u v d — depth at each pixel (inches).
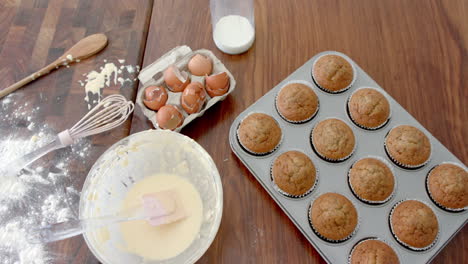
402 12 30.7
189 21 30.7
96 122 27.9
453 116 27.9
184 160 26.3
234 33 29.7
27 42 30.9
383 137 27.1
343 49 29.8
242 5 30.8
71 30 31.1
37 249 25.6
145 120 28.3
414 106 28.2
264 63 29.5
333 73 27.4
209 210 25.2
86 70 30.0
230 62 29.6
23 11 31.7
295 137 27.1
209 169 25.0
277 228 25.7
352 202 25.5
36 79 29.8
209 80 27.1
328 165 26.5
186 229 25.1
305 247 25.3
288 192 25.2
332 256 24.3
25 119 28.9
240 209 26.1
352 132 26.7
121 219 24.0
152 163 26.5
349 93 28.1
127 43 30.5
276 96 27.9
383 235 24.9
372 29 30.3
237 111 28.4
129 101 27.7
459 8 30.7
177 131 27.1
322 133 26.3
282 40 30.1
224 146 27.5
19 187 27.2
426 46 29.7
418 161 25.8
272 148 26.3
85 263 25.3
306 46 30.0
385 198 25.2
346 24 30.5
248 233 25.6
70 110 29.0
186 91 26.9
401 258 24.4
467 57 29.4
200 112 27.4
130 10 31.4
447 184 24.8
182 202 25.7
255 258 25.1
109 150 24.8
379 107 26.6
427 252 24.4
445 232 24.8
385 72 29.1
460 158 27.0
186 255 24.3
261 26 30.5
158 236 25.0
